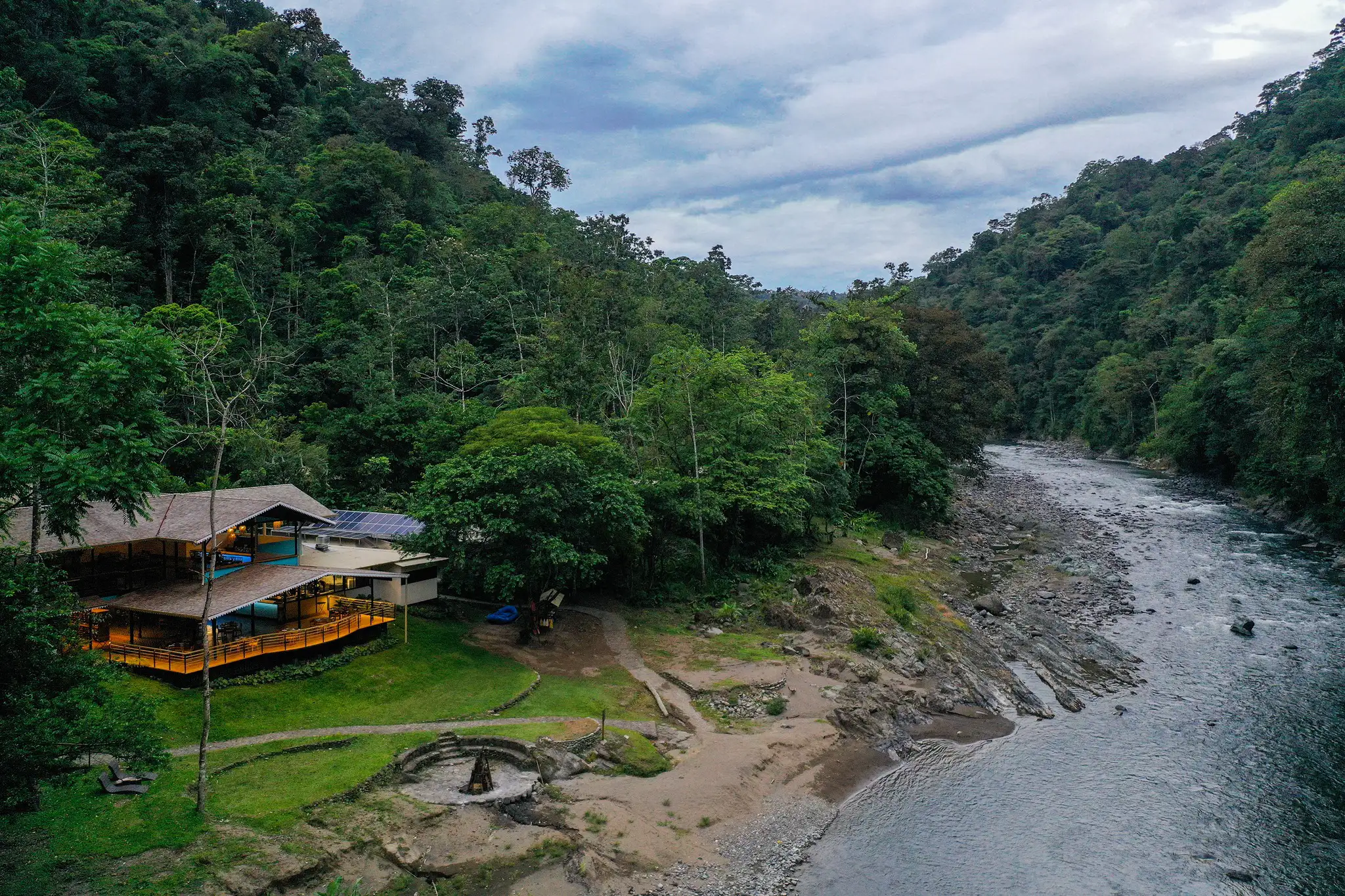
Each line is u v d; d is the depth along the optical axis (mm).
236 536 38969
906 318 82000
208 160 90250
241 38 128000
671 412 57406
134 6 116375
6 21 84562
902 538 68125
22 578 18953
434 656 39156
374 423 62781
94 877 20891
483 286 91125
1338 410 60281
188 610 32656
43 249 18688
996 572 62156
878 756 34000
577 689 37219
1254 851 27094
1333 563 62250
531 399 66375
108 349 19031
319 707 32938
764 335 113750
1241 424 86812
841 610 47094
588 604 49406
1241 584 57312
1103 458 133000
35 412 18391
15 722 17703
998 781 31953
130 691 30750
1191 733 35625
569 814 27047
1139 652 45219
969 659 44094
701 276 121250
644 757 31094
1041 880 25547
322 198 103500
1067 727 36812
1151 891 25031
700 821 27688
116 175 72938
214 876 21375
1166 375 122000
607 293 73250
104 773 25953
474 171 149750
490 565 41875
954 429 80688
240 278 79438
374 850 24109
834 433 74625
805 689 38312
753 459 56219
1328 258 56781
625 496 44719
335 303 86188
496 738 31172
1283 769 32281
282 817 24438
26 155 56031
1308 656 43656
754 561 56219
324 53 155750
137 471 18828
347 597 40938
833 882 25297
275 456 55781
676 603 50625
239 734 29891
